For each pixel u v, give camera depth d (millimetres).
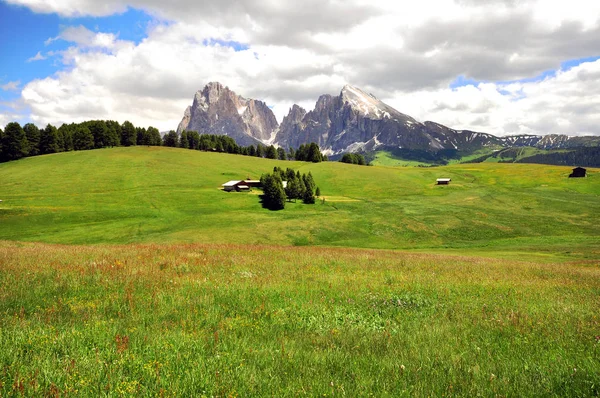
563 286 16578
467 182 160000
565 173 167625
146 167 157750
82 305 10500
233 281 14641
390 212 99562
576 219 90125
